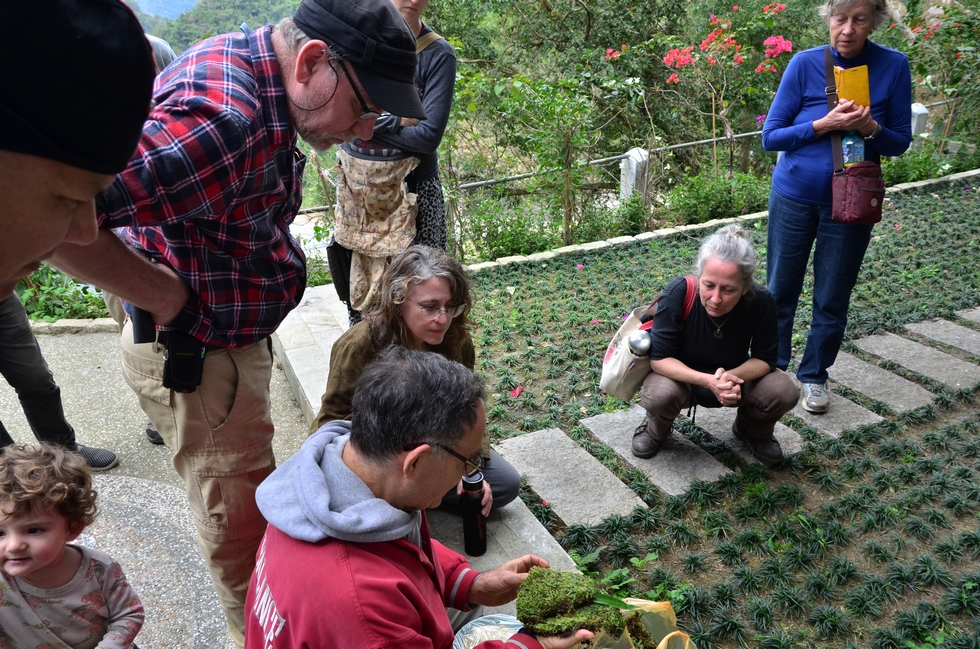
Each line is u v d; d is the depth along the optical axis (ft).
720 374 10.86
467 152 25.44
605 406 14.11
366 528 4.65
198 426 6.63
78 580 6.51
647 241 23.15
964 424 13.32
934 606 9.37
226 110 5.18
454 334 8.54
